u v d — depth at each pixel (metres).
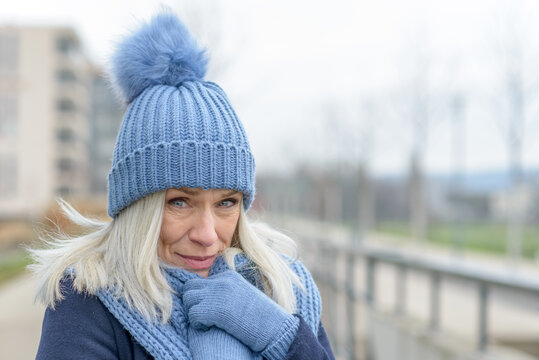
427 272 4.25
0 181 36.41
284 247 1.71
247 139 1.42
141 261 1.29
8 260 13.97
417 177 15.66
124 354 1.29
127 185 1.34
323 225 26.81
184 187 1.31
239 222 1.52
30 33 37.25
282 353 1.30
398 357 4.29
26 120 37.00
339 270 6.23
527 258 14.27
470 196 30.41
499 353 3.52
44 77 37.28
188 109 1.33
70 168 38.16
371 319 4.84
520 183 12.66
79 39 38.97
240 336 1.30
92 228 1.55
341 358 4.48
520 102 12.26
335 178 29.89
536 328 5.34
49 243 1.51
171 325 1.33
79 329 1.24
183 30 1.49
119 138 1.38
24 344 4.79
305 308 1.55
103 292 1.30
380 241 19.56
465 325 5.13
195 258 1.39
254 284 1.53
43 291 1.32
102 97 42.25
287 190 39.53
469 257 14.66
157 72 1.40
